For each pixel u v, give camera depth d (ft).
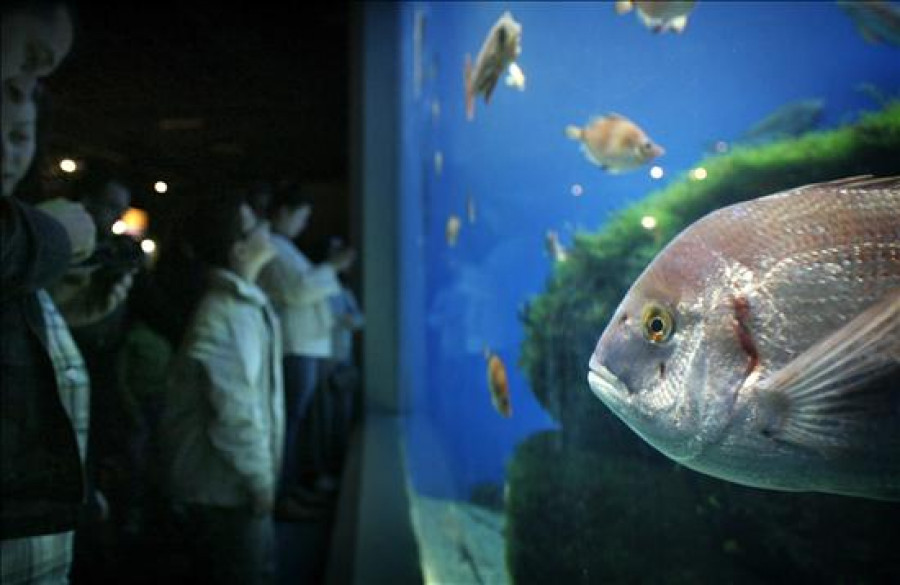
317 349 14.05
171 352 7.30
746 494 3.85
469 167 11.19
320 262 16.51
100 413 6.61
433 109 16.48
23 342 4.96
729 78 4.53
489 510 8.57
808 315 2.34
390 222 28.53
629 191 5.20
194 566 7.51
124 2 4.93
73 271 5.68
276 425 9.45
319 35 14.14
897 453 2.14
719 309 2.51
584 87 6.02
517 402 7.39
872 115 3.92
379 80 28.09
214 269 7.57
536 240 7.20
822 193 2.49
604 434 4.87
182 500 7.40
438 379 16.30
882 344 2.16
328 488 16.19
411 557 10.57
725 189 4.43
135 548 6.96
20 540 5.11
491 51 8.54
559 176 6.50
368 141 28.37
